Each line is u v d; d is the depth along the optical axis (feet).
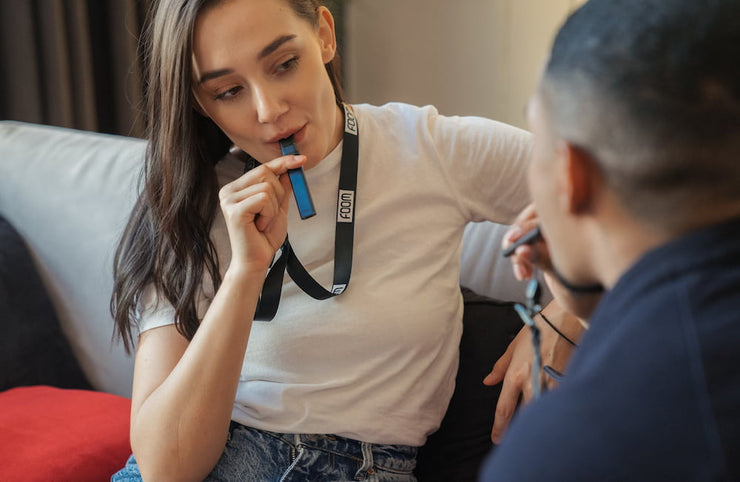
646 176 1.70
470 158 3.82
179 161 3.56
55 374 5.29
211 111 3.48
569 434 1.61
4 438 4.34
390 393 3.60
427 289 3.71
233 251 3.33
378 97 11.43
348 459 3.54
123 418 4.64
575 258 1.99
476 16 10.32
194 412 3.28
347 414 3.55
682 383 1.55
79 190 5.26
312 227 3.70
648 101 1.65
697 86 1.62
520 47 10.09
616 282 1.77
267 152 3.49
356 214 3.68
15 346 5.10
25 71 7.64
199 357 3.29
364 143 3.76
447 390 3.87
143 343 3.67
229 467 3.58
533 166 1.98
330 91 3.53
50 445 4.31
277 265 3.60
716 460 1.49
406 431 3.63
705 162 1.66
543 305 4.33
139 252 3.71
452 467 3.96
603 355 1.67
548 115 1.87
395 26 10.98
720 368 1.53
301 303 3.62
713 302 1.60
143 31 3.94
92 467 4.27
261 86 3.25
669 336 1.59
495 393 3.96
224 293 3.31
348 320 3.57
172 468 3.33
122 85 8.38
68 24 7.93
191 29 3.22
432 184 3.77
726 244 1.66
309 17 3.37
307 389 3.54
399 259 3.70
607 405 1.60
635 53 1.68
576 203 1.86
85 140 5.52
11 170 5.58
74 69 8.04
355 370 3.59
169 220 3.60
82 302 5.24
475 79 10.57
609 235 1.85
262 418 3.59
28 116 7.73
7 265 5.24
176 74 3.33
